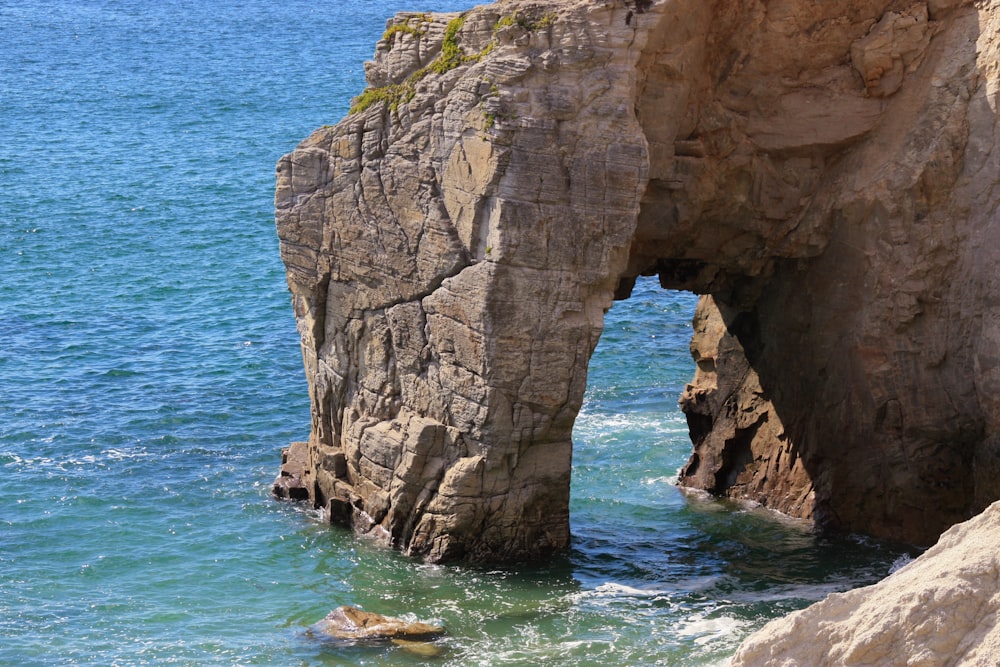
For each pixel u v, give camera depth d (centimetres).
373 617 2888
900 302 3247
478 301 3122
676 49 3152
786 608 2931
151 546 3309
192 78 12194
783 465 3641
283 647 2767
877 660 1739
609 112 3030
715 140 3369
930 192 3209
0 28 16712
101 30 16612
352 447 3472
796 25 3309
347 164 3378
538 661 2677
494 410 3148
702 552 3316
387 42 3359
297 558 3259
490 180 3072
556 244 3070
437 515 3247
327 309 3509
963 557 1777
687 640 2762
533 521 3247
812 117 3341
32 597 3012
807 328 3497
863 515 3419
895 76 3281
